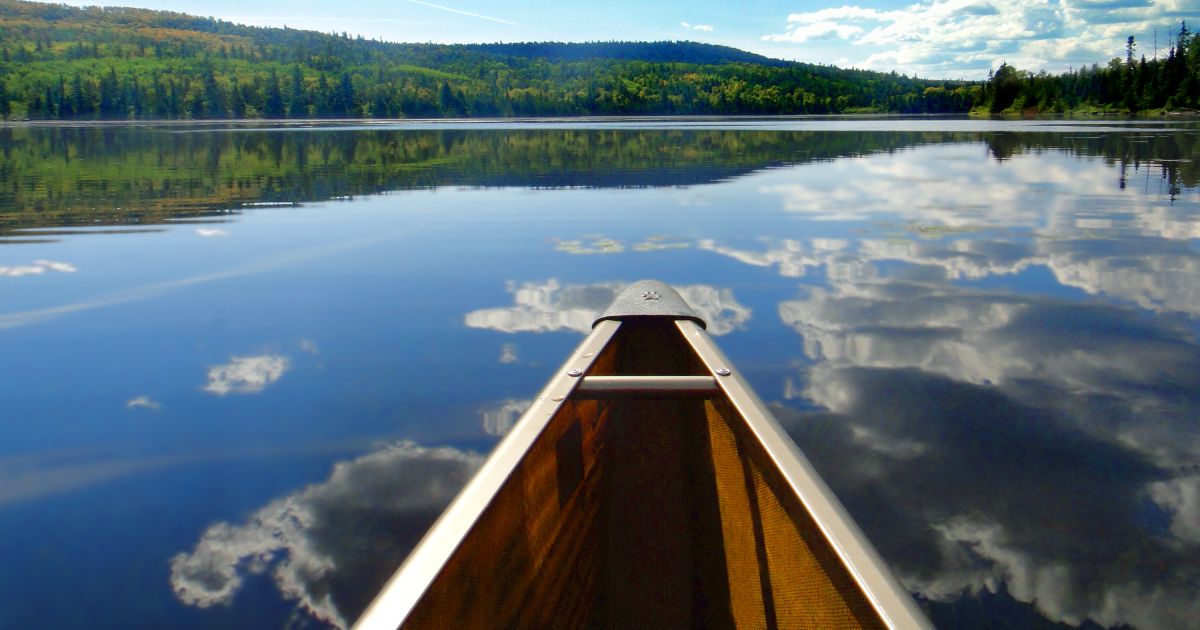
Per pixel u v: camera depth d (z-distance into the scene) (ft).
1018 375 11.67
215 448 9.71
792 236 22.59
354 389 11.46
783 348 12.97
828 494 4.13
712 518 5.99
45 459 9.48
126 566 7.35
